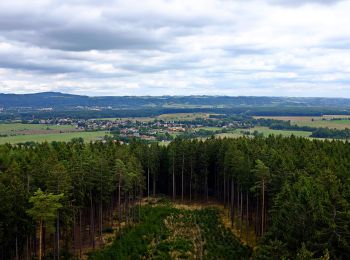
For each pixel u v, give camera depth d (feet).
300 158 231.09
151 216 259.80
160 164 339.57
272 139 350.84
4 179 180.34
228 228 236.63
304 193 145.48
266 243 152.05
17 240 166.71
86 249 196.85
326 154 266.77
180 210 282.77
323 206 139.33
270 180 194.59
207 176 332.39
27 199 165.17
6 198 158.71
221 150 303.68
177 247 200.95
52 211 149.79
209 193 343.46
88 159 213.66
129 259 184.65
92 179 204.44
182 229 235.20
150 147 339.57
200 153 320.09
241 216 232.12
